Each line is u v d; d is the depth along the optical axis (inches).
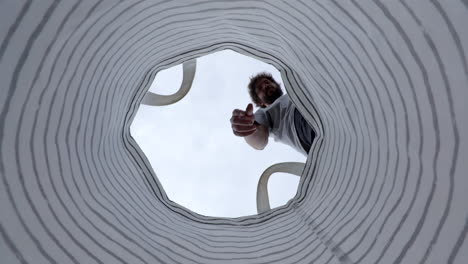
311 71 30.1
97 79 26.2
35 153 20.9
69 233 22.2
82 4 19.3
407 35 17.5
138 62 31.4
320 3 21.6
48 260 20.0
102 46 24.2
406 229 20.9
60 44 19.8
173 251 28.4
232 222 35.9
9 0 15.5
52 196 22.1
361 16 19.7
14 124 18.7
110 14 22.2
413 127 20.1
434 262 18.7
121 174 32.3
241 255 29.9
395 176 23.0
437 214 19.0
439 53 16.2
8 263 17.9
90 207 25.4
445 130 17.6
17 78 17.8
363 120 26.0
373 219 24.1
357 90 25.0
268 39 31.2
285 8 25.0
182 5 26.4
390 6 17.5
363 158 27.6
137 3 23.4
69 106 23.8
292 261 27.8
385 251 21.9
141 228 28.7
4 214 18.2
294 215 34.4
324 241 27.6
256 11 27.5
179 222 33.7
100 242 24.1
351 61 23.5
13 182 19.0
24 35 17.0
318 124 35.5
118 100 31.9
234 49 36.0
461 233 17.4
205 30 31.7
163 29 28.8
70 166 24.9
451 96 16.6
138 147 36.9
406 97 19.9
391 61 19.6
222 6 27.4
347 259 24.4
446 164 18.1
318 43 25.6
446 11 15.0
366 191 26.1
